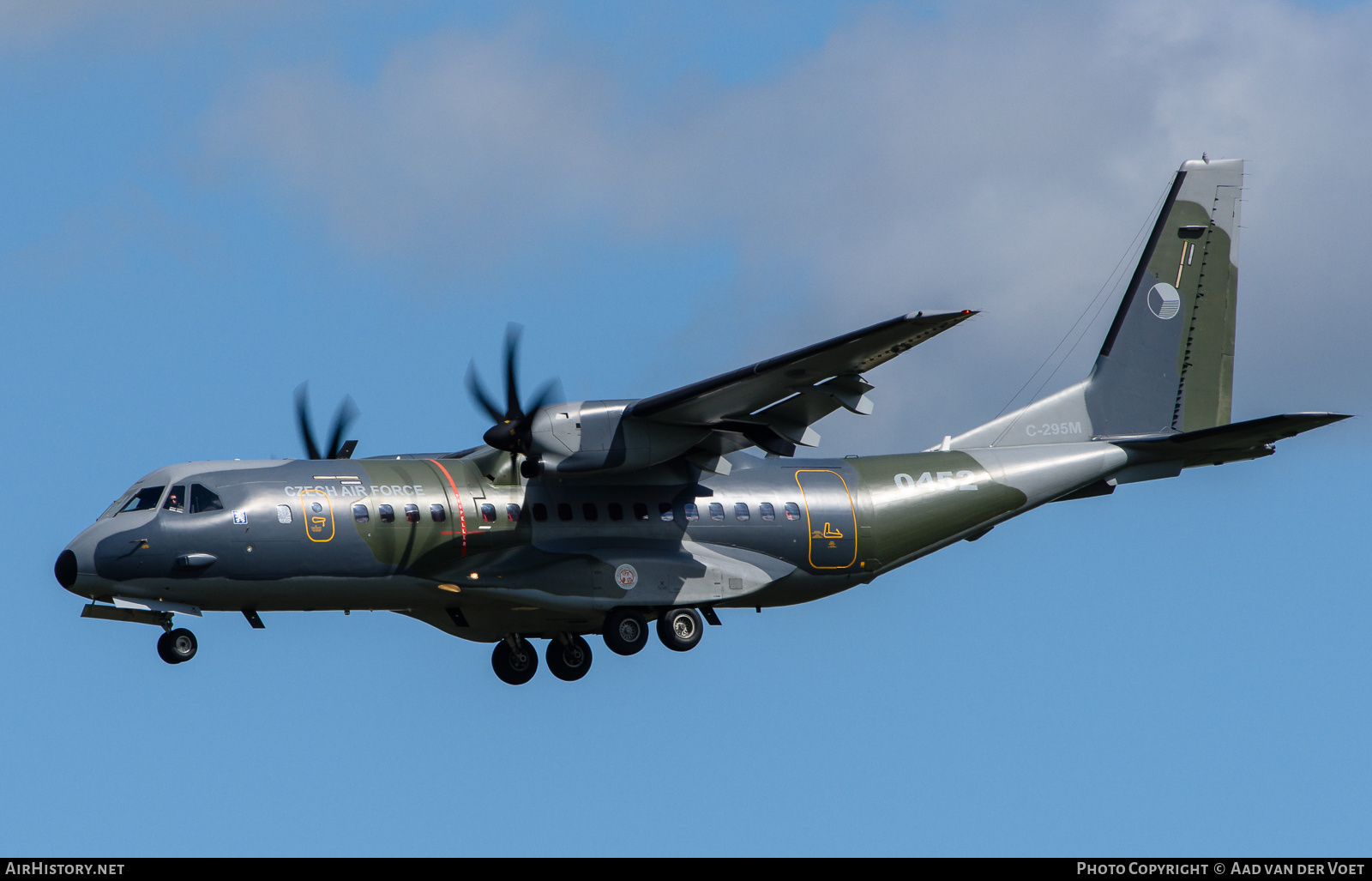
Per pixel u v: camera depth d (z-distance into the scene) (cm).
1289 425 8650
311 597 7969
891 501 8906
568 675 9062
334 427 8719
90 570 7575
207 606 7875
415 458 8438
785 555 8688
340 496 7969
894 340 6981
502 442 7862
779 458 8962
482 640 8969
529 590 8144
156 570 7638
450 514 8100
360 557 7925
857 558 8812
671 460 8469
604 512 8406
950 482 9025
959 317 6669
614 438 7881
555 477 7912
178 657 7906
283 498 7875
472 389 7981
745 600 8694
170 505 7775
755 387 7512
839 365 7300
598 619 8488
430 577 8081
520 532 8219
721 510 8606
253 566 7762
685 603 8394
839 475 8925
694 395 7544
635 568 8319
